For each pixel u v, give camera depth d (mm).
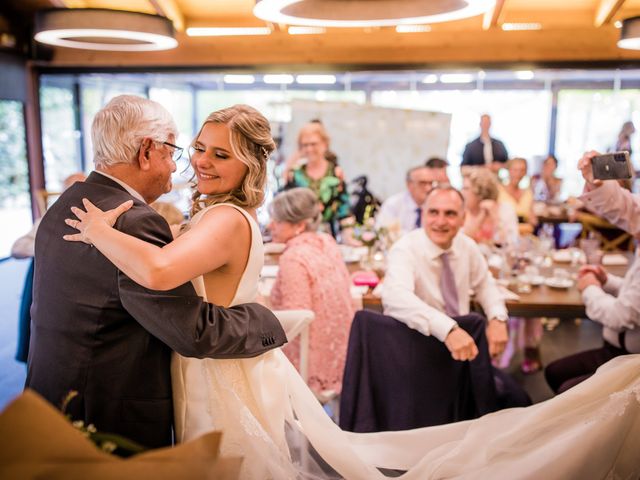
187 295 1298
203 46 7758
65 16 4238
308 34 7617
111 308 1338
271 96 10477
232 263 1414
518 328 4219
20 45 8008
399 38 7539
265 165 1499
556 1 7191
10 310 5828
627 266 4059
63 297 1367
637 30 4730
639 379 1670
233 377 1477
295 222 2941
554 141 9977
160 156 1459
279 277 2809
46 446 855
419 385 2254
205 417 1458
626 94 9711
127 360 1362
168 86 10508
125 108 1419
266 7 2990
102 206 1365
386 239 4176
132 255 1211
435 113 7691
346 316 2854
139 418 1379
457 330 2186
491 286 3068
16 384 4016
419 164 7773
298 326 2041
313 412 1699
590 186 2453
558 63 7414
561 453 1585
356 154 7738
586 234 6625
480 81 9812
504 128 9953
